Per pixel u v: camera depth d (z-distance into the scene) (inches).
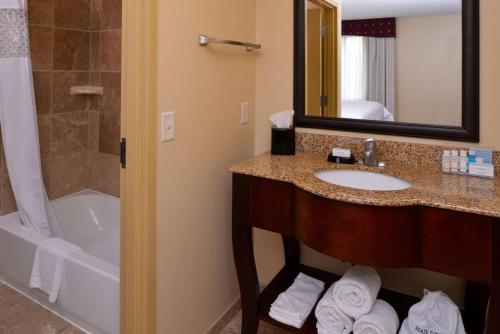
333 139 68.4
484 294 56.8
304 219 52.3
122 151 53.7
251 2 72.8
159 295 57.4
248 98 74.9
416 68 60.2
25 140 81.8
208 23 61.3
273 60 73.8
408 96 61.3
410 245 46.0
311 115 70.4
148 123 51.5
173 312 60.8
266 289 67.1
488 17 54.5
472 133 56.9
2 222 86.2
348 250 47.5
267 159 65.3
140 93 50.9
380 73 63.1
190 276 64.0
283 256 80.0
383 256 46.3
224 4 64.9
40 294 78.5
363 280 53.2
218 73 65.2
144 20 49.5
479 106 56.3
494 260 42.1
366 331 50.9
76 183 104.2
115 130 99.2
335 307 53.7
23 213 84.2
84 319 70.6
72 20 95.7
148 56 50.1
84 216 103.3
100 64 99.0
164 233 57.2
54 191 99.2
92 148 104.7
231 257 75.1
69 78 97.6
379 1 62.1
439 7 57.7
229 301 76.2
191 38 57.9
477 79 55.8
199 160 62.9
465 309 60.1
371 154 61.9
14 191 83.4
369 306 51.5
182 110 57.7
